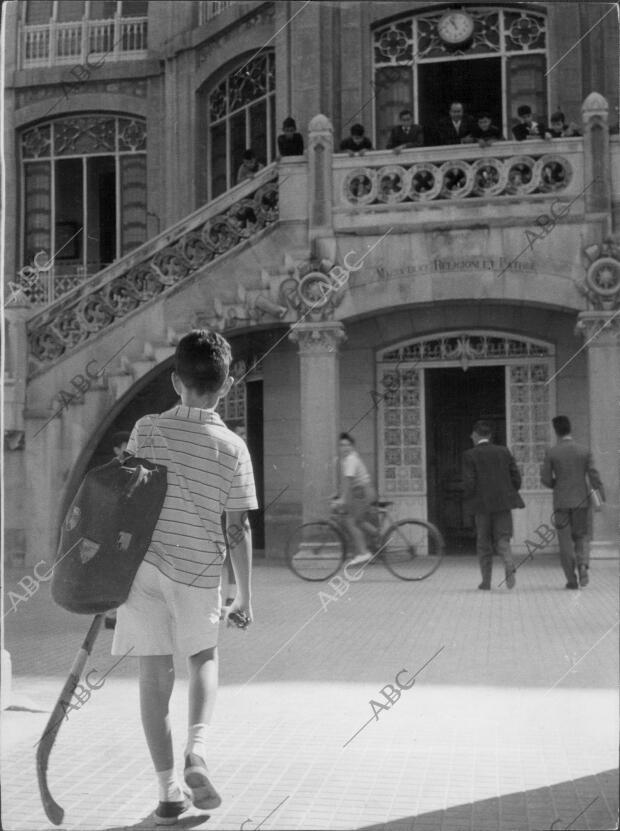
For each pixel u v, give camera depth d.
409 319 14.10
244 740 4.60
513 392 14.05
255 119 16.67
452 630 7.53
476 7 15.26
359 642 7.09
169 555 3.59
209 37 16.98
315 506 12.48
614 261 12.12
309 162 12.77
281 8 15.69
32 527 13.00
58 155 18.19
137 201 17.86
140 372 12.91
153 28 17.64
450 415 14.60
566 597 9.30
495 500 9.91
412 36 15.44
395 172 12.66
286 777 4.04
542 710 5.09
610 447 12.05
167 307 12.95
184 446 3.68
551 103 14.88
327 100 15.47
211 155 17.52
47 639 7.51
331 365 12.64
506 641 7.01
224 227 13.18
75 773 4.10
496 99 15.23
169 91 17.53
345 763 4.22
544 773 4.04
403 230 12.58
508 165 12.45
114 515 3.52
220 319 12.83
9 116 18.17
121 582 3.51
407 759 4.25
